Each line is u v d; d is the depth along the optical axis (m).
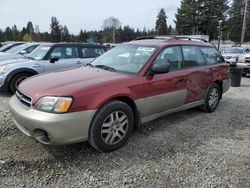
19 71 6.89
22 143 3.82
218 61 5.89
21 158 3.41
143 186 2.95
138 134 4.32
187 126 4.79
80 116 3.24
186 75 4.74
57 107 3.13
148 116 4.19
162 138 4.20
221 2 56.38
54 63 7.44
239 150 3.87
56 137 3.14
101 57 4.91
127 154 3.63
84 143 3.88
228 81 6.11
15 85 6.93
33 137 3.29
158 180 3.06
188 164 3.42
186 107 4.99
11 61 7.32
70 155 3.54
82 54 8.05
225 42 56.12
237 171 3.29
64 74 3.98
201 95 5.31
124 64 4.34
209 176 3.16
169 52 4.55
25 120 3.24
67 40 77.88
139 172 3.21
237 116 5.52
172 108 4.63
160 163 3.42
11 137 4.00
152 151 3.74
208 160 3.54
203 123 4.99
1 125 4.44
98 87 3.45
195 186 2.97
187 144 4.01
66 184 2.94
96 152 3.64
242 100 7.06
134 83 3.84
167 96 4.38
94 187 2.90
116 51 4.82
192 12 56.16
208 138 4.27
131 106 3.95
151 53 4.30
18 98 3.66
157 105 4.25
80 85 3.42
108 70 4.20
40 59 7.31
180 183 3.02
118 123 3.69
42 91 3.31
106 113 3.49
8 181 2.95
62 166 3.28
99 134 3.46
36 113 3.18
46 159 3.42
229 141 4.18
